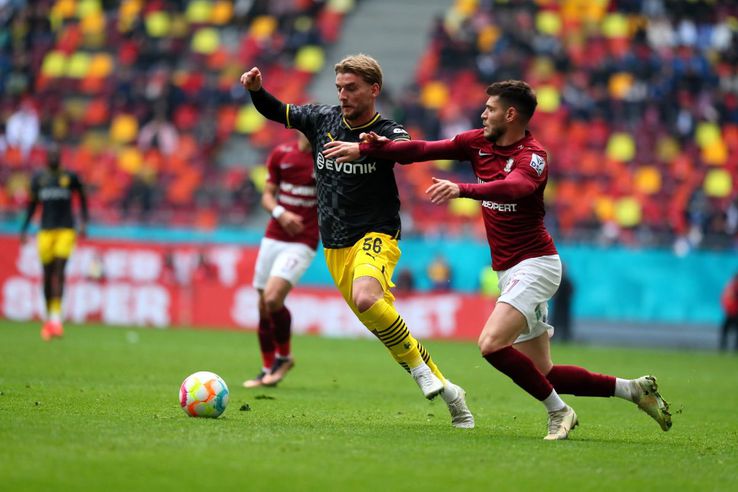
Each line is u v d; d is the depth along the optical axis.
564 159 99.44
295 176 39.09
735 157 102.56
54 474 17.72
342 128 27.20
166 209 96.38
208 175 99.12
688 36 115.69
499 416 32.06
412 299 81.06
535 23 115.62
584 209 94.56
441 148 25.80
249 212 93.38
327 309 80.44
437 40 110.88
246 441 22.00
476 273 83.50
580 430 28.80
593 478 19.55
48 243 57.50
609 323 84.00
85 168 102.12
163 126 103.75
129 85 108.81
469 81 107.75
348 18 118.88
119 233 86.38
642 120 103.75
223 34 117.38
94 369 42.59
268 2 119.12
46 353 49.75
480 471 19.66
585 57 111.56
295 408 30.98
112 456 19.45
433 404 34.59
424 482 18.36
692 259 83.56
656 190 97.44
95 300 81.88
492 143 25.41
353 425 26.62
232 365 48.41
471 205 93.12
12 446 20.20
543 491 18.11
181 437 22.14
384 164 26.89
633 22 114.00
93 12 120.31
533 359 26.05
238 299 81.38
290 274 38.62
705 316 83.44
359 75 26.50
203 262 81.88
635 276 83.94
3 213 85.94
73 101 111.12
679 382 51.09
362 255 26.66
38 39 118.38
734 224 93.06
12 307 81.69
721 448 25.50
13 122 106.50
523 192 23.98
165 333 72.25
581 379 26.12
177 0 120.06
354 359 56.81
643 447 24.72
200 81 110.12
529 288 24.88
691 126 103.56
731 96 108.19
